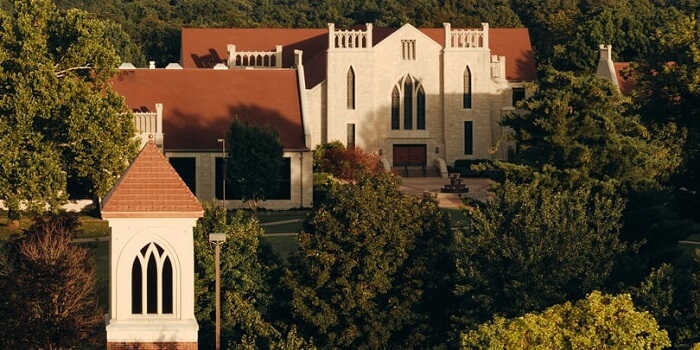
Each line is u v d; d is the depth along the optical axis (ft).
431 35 590.14
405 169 542.57
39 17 405.59
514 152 353.72
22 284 243.19
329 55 540.11
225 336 246.27
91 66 413.18
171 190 176.35
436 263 270.26
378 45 544.21
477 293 258.98
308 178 462.60
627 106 378.12
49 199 385.09
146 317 176.35
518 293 253.24
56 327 242.37
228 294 248.52
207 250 260.62
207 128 472.85
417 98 549.13
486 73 551.59
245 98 485.15
